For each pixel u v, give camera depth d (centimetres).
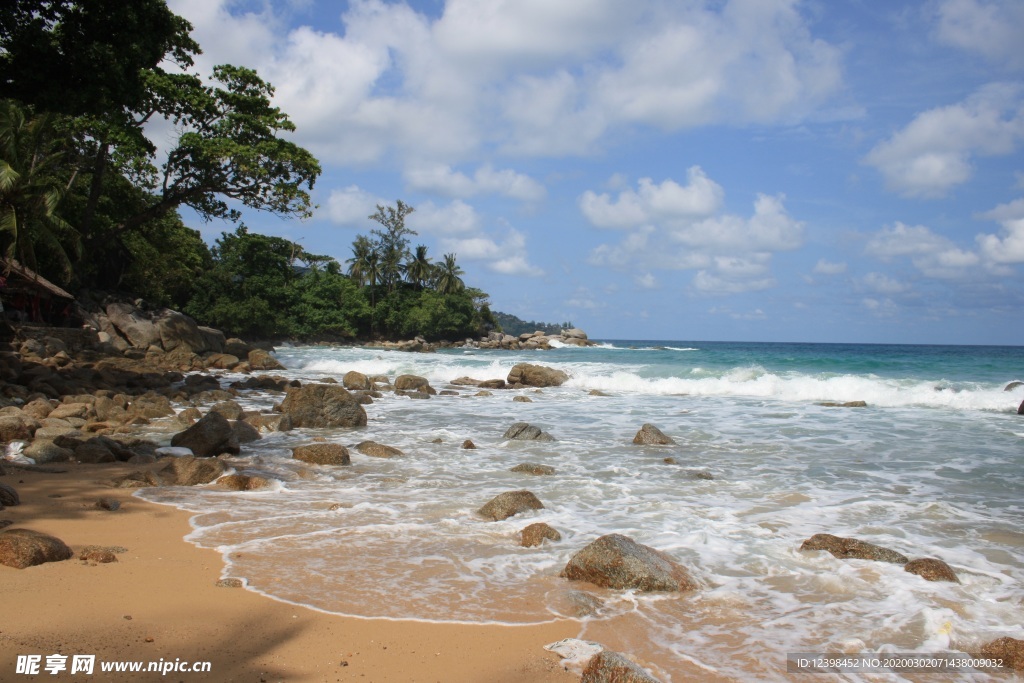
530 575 594
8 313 2941
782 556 659
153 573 559
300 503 830
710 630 495
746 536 722
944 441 1398
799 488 967
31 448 1033
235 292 6519
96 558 582
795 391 2311
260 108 3666
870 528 763
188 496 848
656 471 1077
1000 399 1970
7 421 1174
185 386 2298
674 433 1496
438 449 1263
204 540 661
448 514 789
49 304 3316
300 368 3531
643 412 1875
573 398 2264
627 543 604
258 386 2434
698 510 830
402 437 1400
